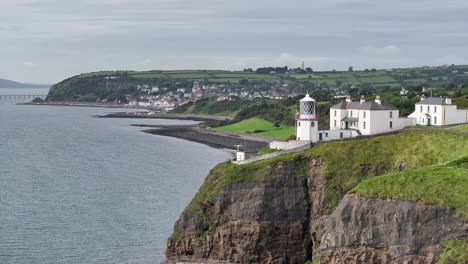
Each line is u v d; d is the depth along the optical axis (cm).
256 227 13338
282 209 13488
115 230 14838
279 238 13412
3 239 14000
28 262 12581
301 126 15900
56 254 13088
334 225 11488
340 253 11325
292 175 13738
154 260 13025
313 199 13600
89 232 14650
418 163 13425
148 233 14625
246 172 13838
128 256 13150
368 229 11106
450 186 10862
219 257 13450
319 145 14600
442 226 10519
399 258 10769
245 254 13350
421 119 17638
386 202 11056
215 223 13662
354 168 13750
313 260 13050
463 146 13450
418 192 10912
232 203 13600
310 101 15738
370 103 16850
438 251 10438
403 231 10788
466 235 10306
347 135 16238
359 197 11338
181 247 13588
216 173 14475
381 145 14188
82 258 12900
